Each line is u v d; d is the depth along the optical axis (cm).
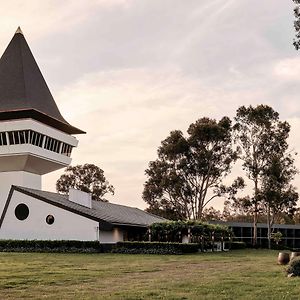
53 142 5638
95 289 1538
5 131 5266
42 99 5900
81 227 4231
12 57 6019
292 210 6712
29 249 4056
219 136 6988
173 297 1330
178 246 3878
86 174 8894
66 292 1465
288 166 6756
